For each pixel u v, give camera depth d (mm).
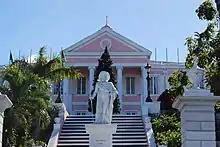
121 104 41844
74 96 43562
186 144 14617
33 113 21844
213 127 14742
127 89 44469
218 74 19094
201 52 19625
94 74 42219
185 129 14766
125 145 26672
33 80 22156
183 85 19469
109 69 39000
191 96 14789
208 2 19656
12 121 20234
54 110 30297
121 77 42688
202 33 19844
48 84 24141
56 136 27344
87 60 42906
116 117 31797
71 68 26734
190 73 15609
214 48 19547
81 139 28188
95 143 19531
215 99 14812
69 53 42938
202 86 19453
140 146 26578
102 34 43656
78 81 44188
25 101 21641
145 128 28781
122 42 43438
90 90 41781
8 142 20266
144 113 31766
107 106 20703
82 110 43312
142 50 43250
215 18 19859
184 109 14914
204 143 14633
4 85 21719
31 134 24578
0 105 14102
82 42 43250
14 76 21828
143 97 42562
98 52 43094
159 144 24453
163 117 27656
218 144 19406
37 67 26156
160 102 34969
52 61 26531
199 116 14781
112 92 20859
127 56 43188
